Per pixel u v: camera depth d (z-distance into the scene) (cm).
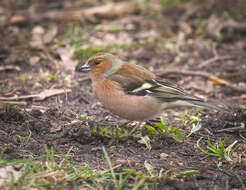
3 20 1739
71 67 1412
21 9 1908
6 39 1575
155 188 746
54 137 945
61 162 799
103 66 970
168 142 959
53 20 1792
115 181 731
